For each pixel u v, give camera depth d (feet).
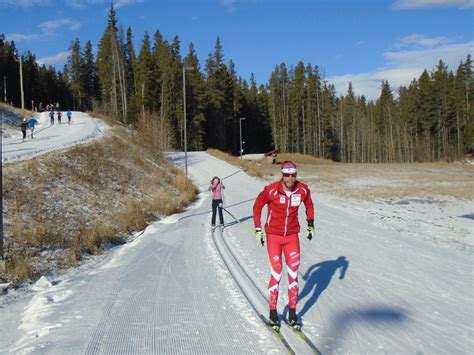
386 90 380.17
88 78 344.49
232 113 304.30
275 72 351.46
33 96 323.37
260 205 19.74
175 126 255.29
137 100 261.03
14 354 17.17
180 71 258.78
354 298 23.80
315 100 322.34
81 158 79.61
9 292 28.66
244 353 16.63
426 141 317.83
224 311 21.56
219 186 50.01
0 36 341.82
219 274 28.78
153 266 32.19
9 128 134.72
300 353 16.61
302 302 23.06
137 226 53.31
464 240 45.14
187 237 43.93
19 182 54.70
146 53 254.47
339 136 365.40
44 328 19.86
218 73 295.07
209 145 291.38
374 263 32.35
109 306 22.88
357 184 122.31
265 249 36.81
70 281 29.91
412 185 119.65
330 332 18.92
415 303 23.08
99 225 47.85
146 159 109.29
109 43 299.99
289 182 18.76
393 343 17.80
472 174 160.35
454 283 27.20
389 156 369.91
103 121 172.24
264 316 20.81
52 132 131.54
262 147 357.61
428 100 311.06
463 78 317.63
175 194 88.43
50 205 51.52
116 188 72.18
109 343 17.74
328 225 51.47
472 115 284.82
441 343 17.92
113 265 33.35
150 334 18.67
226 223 52.75
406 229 51.44
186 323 19.99
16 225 40.40
